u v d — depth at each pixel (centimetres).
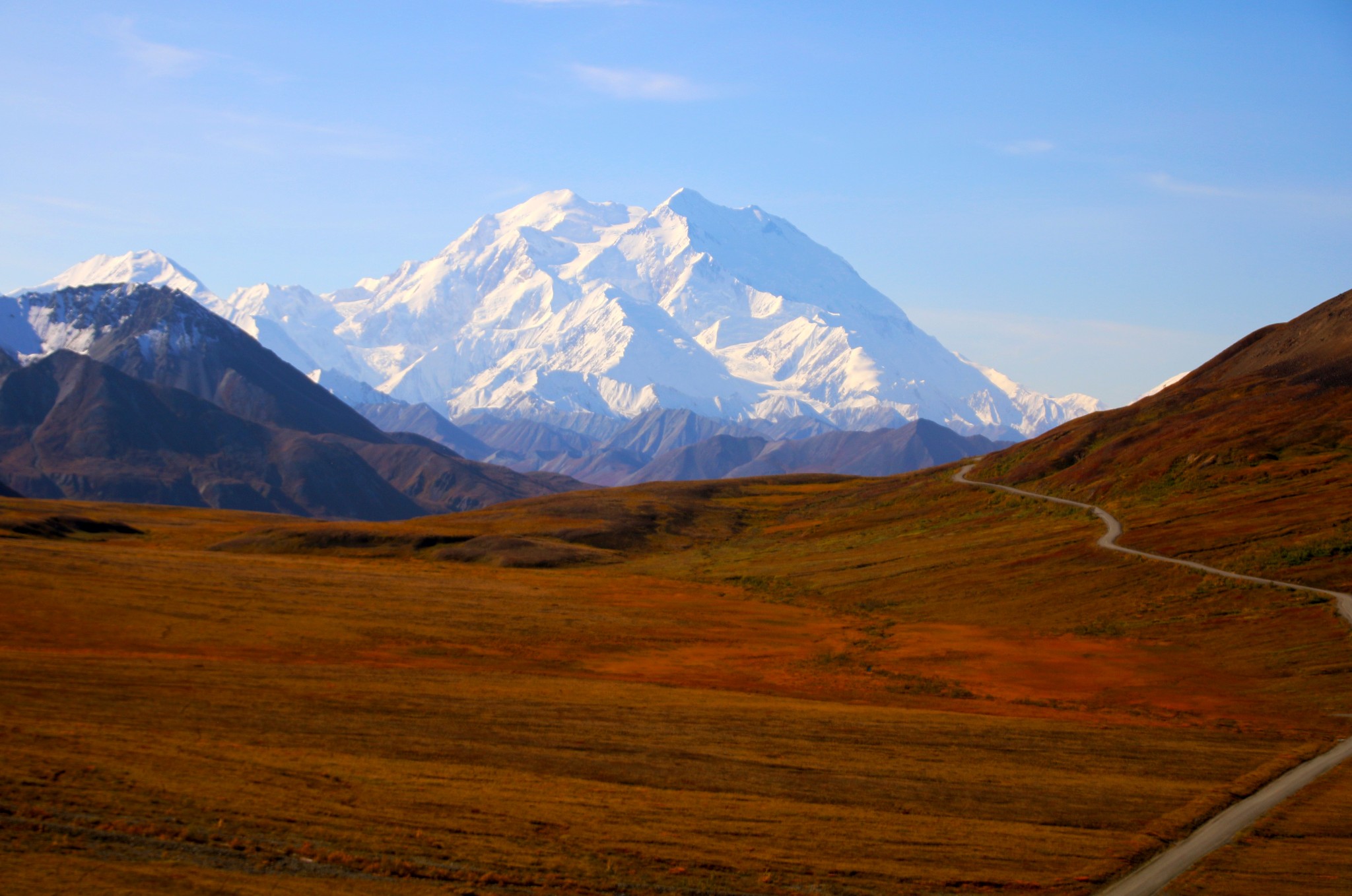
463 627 7994
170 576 9194
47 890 2461
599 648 7600
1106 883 3234
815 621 9281
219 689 5022
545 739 4541
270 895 2581
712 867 3119
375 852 2969
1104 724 5578
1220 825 3838
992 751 4800
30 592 7744
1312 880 3297
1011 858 3384
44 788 3152
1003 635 8425
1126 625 8244
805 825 3572
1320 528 9456
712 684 6475
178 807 3150
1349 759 4825
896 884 3106
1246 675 6756
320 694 5128
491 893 2778
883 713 5569
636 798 3738
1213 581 8706
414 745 4266
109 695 4675
